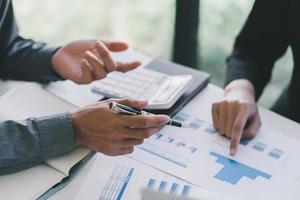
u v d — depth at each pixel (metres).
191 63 1.86
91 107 0.89
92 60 1.03
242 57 1.24
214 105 0.99
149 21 2.03
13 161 0.83
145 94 1.03
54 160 0.86
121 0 2.10
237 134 0.92
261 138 0.94
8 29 1.20
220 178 0.83
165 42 1.96
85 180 0.82
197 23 1.79
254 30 1.26
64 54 1.12
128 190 0.80
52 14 2.13
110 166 0.86
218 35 1.81
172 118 0.99
